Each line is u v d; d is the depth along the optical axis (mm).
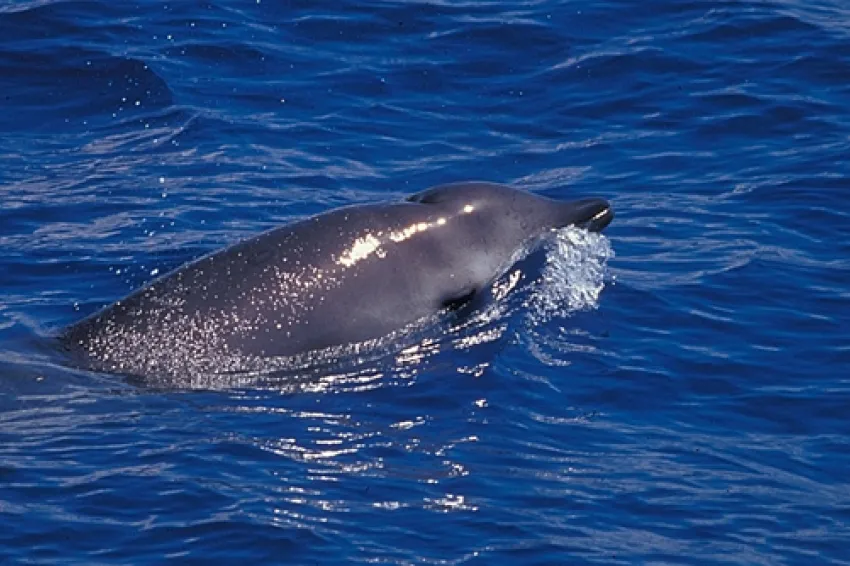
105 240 67625
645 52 86562
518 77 85062
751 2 91750
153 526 45844
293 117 80812
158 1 90188
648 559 45469
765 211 71250
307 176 74938
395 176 75500
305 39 87875
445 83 84438
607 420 53844
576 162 77188
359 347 57375
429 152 78000
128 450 50156
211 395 54469
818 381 56844
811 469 51281
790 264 65938
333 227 59062
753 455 52000
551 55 86875
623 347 58688
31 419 52094
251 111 81188
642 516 47844
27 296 62281
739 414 54625
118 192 72750
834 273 65250
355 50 87062
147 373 55500
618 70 85250
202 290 57312
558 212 63250
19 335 58031
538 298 60844
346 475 49250
